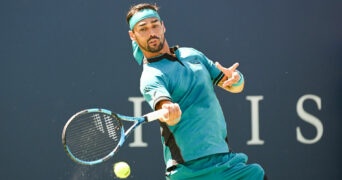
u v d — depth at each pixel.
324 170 24.55
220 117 15.48
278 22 24.69
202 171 15.04
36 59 24.59
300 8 24.69
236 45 24.64
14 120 24.50
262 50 24.66
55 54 24.59
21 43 24.59
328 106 24.64
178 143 15.14
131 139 24.44
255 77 24.66
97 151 16.73
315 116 24.61
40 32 24.59
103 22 24.66
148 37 15.30
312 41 24.70
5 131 24.50
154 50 15.31
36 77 24.58
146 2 24.56
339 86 24.62
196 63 15.54
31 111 24.50
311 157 24.56
